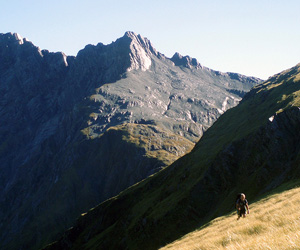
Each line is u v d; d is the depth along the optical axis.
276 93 138.50
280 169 74.44
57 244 180.62
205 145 137.25
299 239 6.80
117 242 111.06
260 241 8.23
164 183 137.00
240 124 131.75
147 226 94.56
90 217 179.25
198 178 100.00
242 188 81.50
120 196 174.00
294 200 22.48
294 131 81.25
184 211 88.75
